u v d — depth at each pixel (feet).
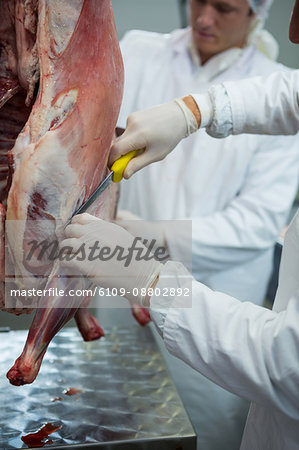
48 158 3.27
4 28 3.78
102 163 3.71
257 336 3.21
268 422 3.79
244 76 6.98
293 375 3.06
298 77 4.51
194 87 7.02
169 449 3.93
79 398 4.44
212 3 6.40
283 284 3.90
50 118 3.37
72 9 3.33
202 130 6.85
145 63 7.55
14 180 3.34
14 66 3.83
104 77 3.50
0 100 3.73
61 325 3.70
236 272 7.07
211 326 3.32
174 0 11.50
